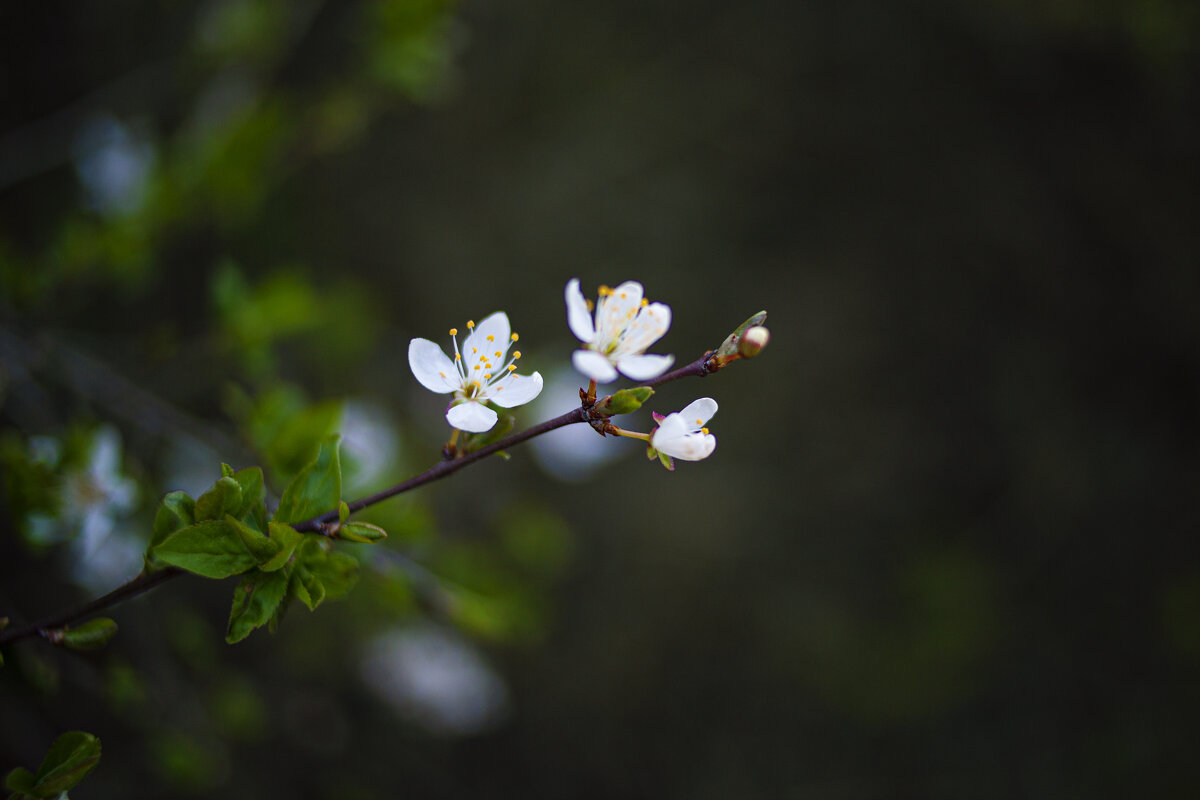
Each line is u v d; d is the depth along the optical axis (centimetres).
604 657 469
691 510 480
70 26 361
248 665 390
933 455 473
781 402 474
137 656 289
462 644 375
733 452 480
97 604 135
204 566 128
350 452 202
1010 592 462
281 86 385
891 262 461
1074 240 435
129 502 203
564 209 450
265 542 129
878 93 438
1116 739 439
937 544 471
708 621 479
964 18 412
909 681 463
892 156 445
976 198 442
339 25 389
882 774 457
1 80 344
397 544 214
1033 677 457
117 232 271
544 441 364
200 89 350
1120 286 435
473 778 437
